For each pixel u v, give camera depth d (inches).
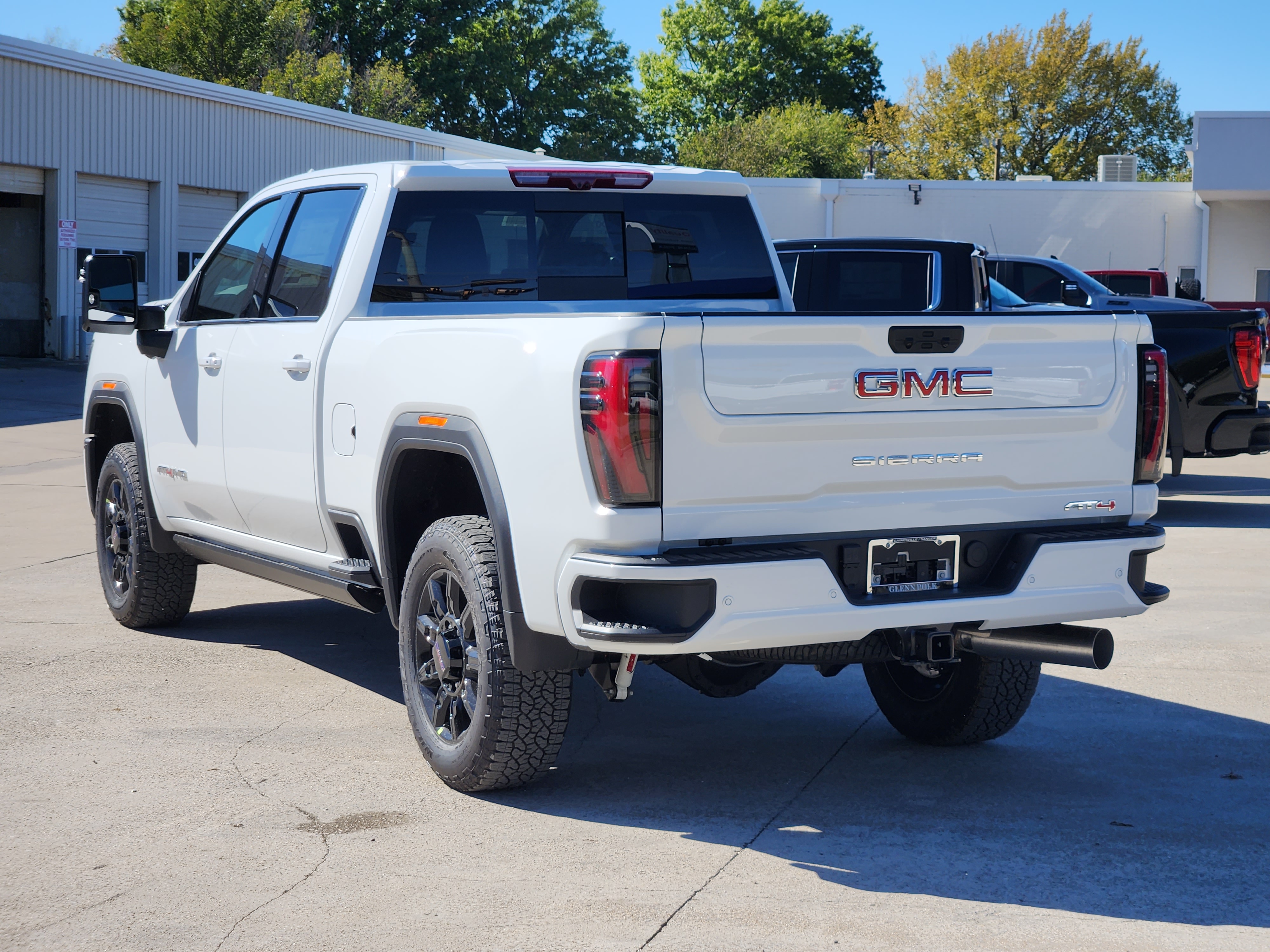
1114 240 1393.9
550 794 171.0
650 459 139.1
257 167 1182.9
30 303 1026.7
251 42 2267.5
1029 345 156.6
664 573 137.7
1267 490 487.8
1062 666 225.0
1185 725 204.1
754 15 3024.1
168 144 1091.9
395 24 2486.5
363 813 162.2
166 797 167.0
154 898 136.6
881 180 1419.8
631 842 154.0
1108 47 2512.3
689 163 2610.7
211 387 220.5
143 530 248.8
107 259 233.1
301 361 194.7
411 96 2367.1
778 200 1419.8
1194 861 149.5
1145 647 253.8
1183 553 354.0
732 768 183.3
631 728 203.6
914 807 167.3
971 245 391.2
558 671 160.9
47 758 181.6
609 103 2709.2
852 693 226.2
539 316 151.0
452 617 168.9
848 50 3078.2
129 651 244.1
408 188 197.5
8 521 401.4
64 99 1003.3
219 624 267.9
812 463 146.4
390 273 195.6
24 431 640.4
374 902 136.0
